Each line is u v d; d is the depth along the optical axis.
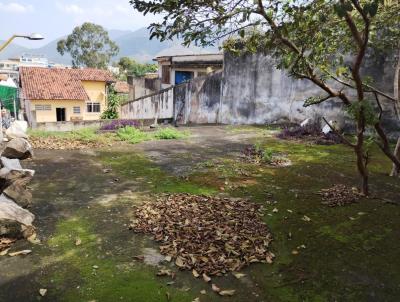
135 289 3.04
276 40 3.94
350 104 3.66
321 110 11.39
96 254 3.61
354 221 4.47
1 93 21.75
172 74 22.36
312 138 10.05
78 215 4.60
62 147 9.11
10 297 2.93
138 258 3.52
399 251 3.74
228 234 3.99
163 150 8.83
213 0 3.13
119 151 8.72
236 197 5.33
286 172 6.73
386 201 5.14
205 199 5.14
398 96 4.95
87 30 43.84
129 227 4.21
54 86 22.48
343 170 6.85
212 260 3.46
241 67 13.22
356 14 4.41
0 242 3.76
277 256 3.63
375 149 8.78
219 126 13.20
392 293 3.05
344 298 2.98
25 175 5.07
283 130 11.26
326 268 3.42
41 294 2.96
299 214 4.68
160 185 5.90
